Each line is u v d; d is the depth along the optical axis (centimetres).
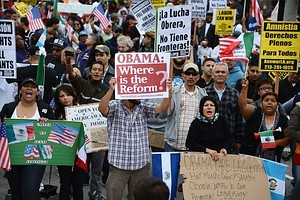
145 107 647
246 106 754
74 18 1568
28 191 642
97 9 1577
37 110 670
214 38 1622
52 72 888
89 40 1211
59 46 1009
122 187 640
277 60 856
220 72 777
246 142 758
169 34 719
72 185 696
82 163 664
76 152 666
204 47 1475
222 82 780
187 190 639
